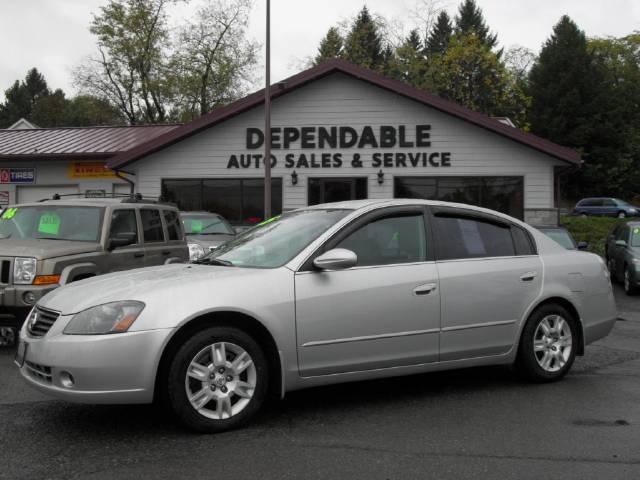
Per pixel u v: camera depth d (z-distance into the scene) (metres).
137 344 4.25
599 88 51.50
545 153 19.45
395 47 48.09
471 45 45.59
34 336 4.59
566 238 13.27
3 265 7.41
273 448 4.19
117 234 8.20
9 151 24.30
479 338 5.53
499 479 3.68
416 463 3.92
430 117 19.94
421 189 20.03
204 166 20.52
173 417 4.55
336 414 4.96
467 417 4.88
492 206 19.78
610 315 6.38
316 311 4.80
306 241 5.05
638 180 52.38
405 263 5.27
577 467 3.85
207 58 44.28
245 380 4.63
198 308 4.40
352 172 20.20
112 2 42.81
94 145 24.48
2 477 3.71
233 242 5.70
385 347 5.08
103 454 4.08
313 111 20.27
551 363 5.98
